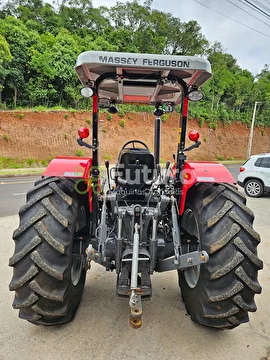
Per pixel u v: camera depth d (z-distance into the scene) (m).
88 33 35.22
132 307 1.70
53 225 1.90
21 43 23.02
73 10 38.69
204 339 2.13
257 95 38.91
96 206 2.52
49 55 23.64
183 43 47.28
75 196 2.19
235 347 2.05
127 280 2.04
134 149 2.88
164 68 1.84
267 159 8.59
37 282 1.84
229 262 1.83
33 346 2.01
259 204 7.54
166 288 2.92
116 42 32.97
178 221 2.41
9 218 5.44
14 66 22.47
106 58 1.82
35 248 1.85
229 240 1.86
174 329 2.23
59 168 2.22
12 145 18.64
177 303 2.62
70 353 1.95
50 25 34.59
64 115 21.62
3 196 8.09
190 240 2.45
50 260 1.86
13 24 24.91
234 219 1.91
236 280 1.85
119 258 2.11
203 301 2.00
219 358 1.94
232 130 33.66
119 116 24.61
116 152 22.97
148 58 1.83
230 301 1.90
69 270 1.98
